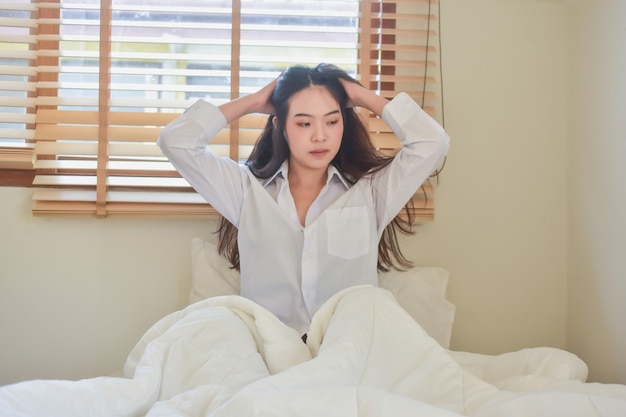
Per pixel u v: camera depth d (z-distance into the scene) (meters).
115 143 2.49
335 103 2.21
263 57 2.51
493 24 2.60
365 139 2.33
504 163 2.61
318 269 2.19
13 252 2.49
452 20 2.59
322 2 2.60
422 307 2.41
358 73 2.53
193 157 2.18
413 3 2.55
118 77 2.54
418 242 2.59
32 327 2.50
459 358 2.08
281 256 2.21
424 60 2.59
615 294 2.29
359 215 2.23
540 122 2.61
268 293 2.23
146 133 2.48
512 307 2.61
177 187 2.52
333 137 2.20
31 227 2.49
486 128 2.60
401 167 2.23
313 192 2.28
